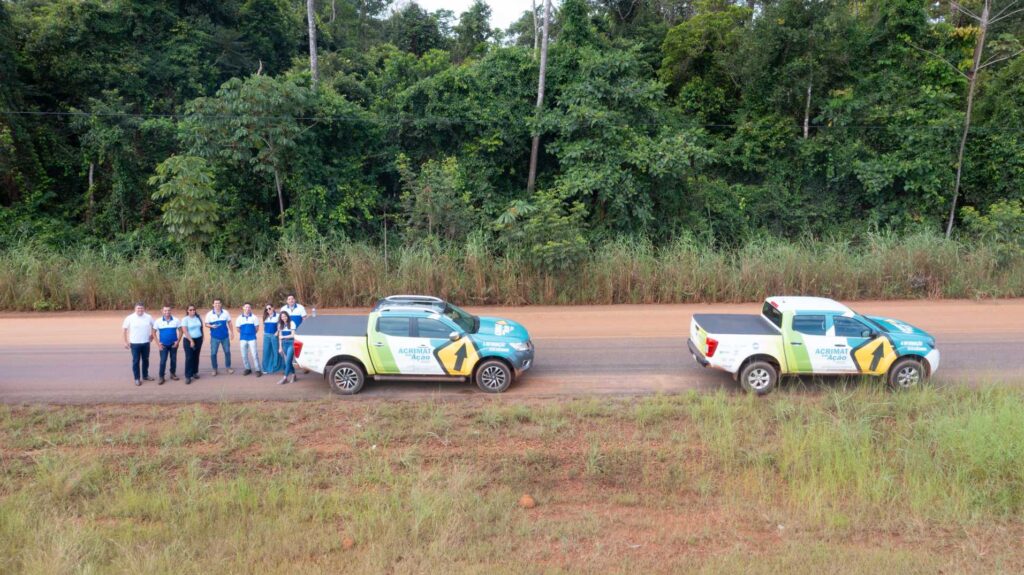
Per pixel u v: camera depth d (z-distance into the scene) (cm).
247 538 710
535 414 1045
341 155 2534
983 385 1109
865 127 2761
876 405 1055
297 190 2305
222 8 2981
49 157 2606
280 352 1313
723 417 1015
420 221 2180
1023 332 1573
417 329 1177
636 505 803
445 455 921
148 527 729
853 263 2045
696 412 1030
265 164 2248
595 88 2445
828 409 1055
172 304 1938
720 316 1284
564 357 1411
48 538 705
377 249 2144
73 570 646
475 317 1323
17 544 697
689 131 2505
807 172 2820
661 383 1231
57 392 1180
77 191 2667
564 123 2411
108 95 2486
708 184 2706
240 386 1223
